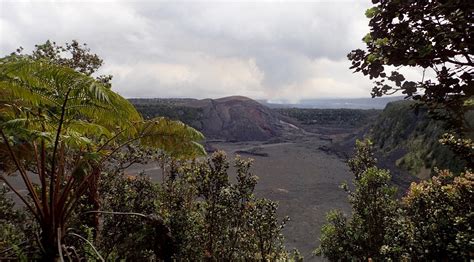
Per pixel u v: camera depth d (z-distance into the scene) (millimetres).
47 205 5914
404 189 26188
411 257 6289
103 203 8680
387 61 2082
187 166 9422
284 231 17938
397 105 53719
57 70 5062
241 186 8820
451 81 1931
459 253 5434
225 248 8586
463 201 5844
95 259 6523
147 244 7742
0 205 8445
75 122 6164
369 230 8969
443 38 1858
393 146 44250
